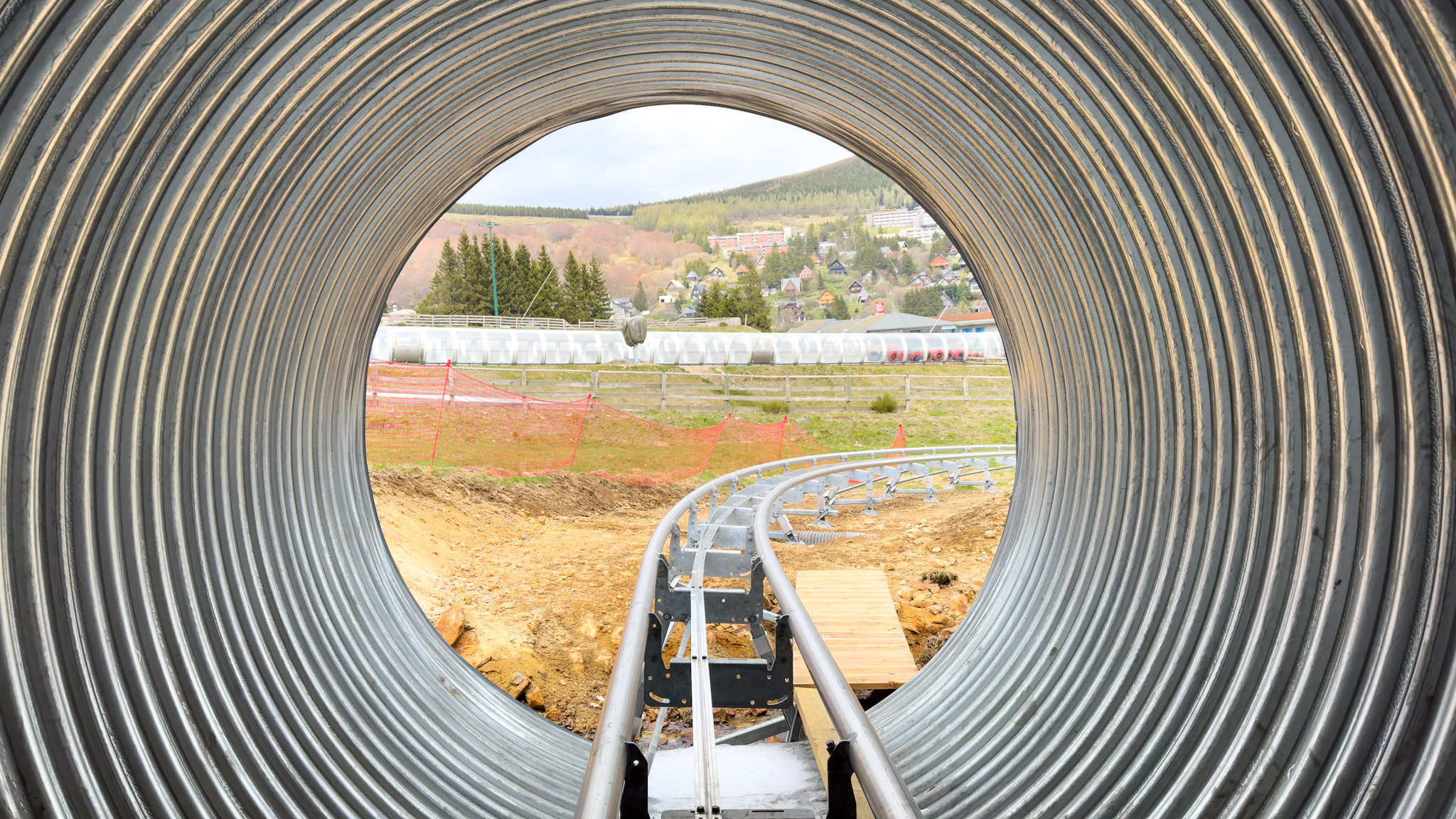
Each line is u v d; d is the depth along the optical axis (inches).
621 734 68.5
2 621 70.7
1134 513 124.8
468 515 466.0
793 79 154.8
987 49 111.3
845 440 927.7
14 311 68.7
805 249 6722.4
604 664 281.4
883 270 6387.8
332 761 112.3
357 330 176.9
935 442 929.5
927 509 528.4
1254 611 94.0
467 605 318.0
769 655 146.1
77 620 80.6
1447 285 66.4
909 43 121.6
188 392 101.7
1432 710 68.9
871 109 153.9
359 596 158.9
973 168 146.6
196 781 89.6
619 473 664.4
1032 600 157.5
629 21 131.0
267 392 128.5
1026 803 112.0
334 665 130.3
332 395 168.6
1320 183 75.4
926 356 1215.6
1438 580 69.4
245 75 87.4
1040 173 126.6
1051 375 164.4
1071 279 138.3
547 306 3100.4
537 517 503.2
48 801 72.1
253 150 96.0
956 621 293.9
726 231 7800.2
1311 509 85.3
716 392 1096.8
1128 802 99.7
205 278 99.2
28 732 71.8
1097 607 129.6
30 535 74.3
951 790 125.5
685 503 202.2
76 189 71.8
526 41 127.1
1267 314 89.9
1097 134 105.7
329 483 163.5
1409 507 72.3
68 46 62.8
